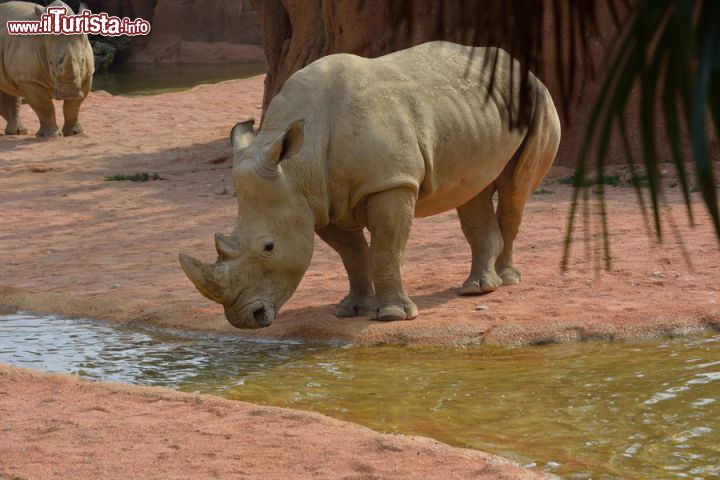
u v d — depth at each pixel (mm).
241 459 7066
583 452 7348
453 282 13391
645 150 1886
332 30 24359
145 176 24656
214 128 33375
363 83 10711
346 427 7688
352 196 10711
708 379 9156
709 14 1715
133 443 7523
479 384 9305
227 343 11375
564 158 22859
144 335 11930
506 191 12445
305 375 9867
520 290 12680
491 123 11398
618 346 10578
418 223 18031
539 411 8398
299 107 10516
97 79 51281
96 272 15148
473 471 6672
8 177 25250
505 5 2117
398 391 9172
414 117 10844
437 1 2178
